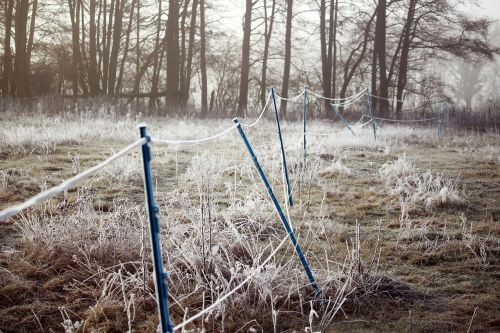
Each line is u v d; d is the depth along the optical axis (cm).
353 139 1245
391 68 2972
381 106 2480
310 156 960
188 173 747
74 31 2606
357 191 707
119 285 364
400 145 1264
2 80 2469
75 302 351
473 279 406
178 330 311
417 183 739
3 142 932
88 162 824
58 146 980
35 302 350
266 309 345
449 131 1692
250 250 416
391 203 641
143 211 518
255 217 527
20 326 321
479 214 606
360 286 374
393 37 3156
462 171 892
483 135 1599
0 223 500
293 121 2017
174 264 393
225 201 611
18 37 2267
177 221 473
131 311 341
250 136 1255
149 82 3656
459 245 479
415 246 478
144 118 1681
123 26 3092
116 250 418
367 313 349
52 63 3116
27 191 625
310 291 370
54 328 321
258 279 351
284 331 322
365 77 3794
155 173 764
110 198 615
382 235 513
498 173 869
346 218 574
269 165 819
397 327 328
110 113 1650
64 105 1802
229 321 331
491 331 323
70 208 523
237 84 3828
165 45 2870
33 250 418
